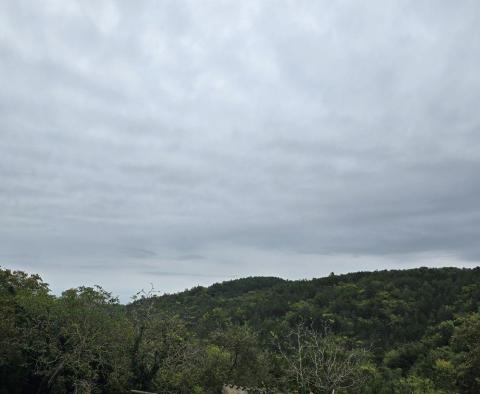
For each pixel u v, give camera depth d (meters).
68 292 32.09
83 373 31.16
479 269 123.06
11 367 28.98
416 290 117.69
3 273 34.84
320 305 116.31
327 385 25.33
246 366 41.78
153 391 34.75
